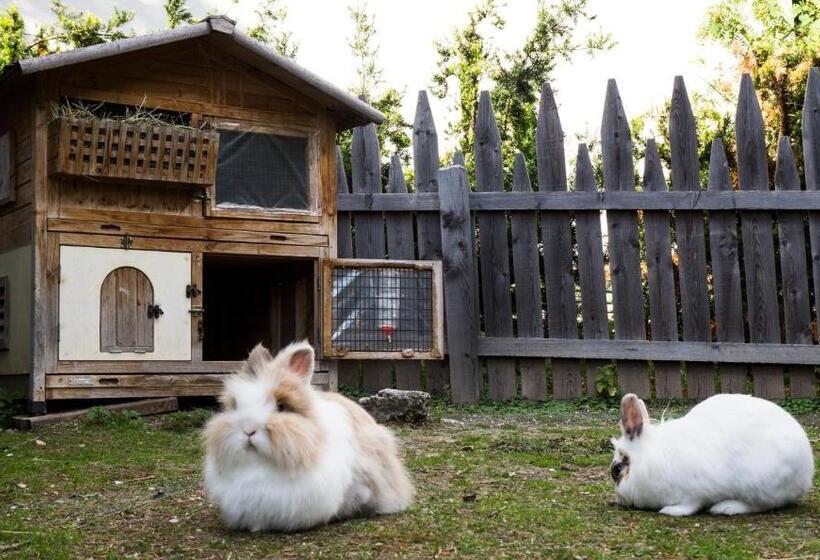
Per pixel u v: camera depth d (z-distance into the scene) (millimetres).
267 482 3713
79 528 4148
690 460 4145
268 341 10219
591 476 5387
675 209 9305
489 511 4262
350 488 4039
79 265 7855
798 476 4141
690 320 9367
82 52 7656
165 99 8406
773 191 9172
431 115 9836
